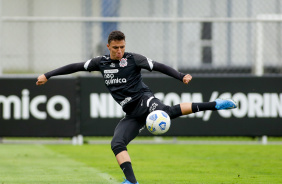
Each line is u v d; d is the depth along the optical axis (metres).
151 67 20.61
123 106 21.12
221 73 43.78
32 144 40.88
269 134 39.44
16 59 46.12
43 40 47.88
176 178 23.94
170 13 45.59
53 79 39.69
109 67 20.95
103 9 45.94
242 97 39.47
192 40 43.81
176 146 39.41
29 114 39.69
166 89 39.38
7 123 39.66
